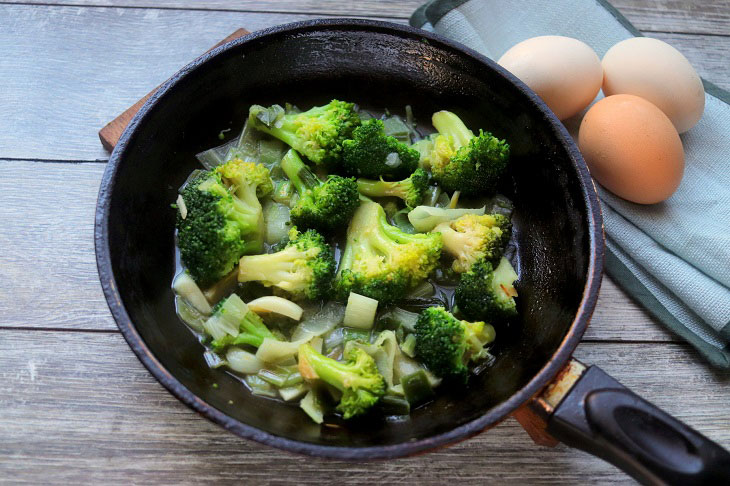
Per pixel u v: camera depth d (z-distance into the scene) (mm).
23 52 490
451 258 420
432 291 417
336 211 413
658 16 515
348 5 510
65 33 496
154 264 409
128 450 408
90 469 404
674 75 449
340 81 452
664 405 429
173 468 406
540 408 357
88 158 466
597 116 441
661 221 450
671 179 437
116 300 366
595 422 352
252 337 399
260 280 407
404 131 455
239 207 411
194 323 409
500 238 415
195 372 393
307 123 433
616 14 493
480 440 414
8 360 423
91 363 423
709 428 426
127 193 397
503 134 437
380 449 346
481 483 409
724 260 440
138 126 399
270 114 438
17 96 479
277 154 444
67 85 483
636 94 456
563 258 402
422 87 448
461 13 493
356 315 403
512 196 440
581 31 495
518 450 413
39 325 430
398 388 393
